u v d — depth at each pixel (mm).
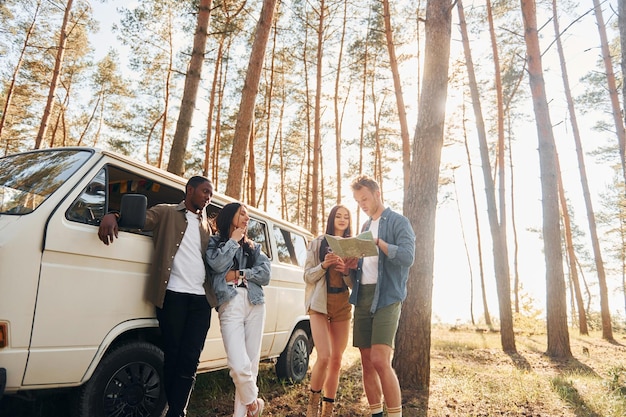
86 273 3043
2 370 2520
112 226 3070
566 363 9266
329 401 3854
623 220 30844
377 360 3277
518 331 18219
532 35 10961
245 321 3670
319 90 17281
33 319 2707
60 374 2838
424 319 5883
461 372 7184
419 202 6082
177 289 3404
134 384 3332
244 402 3408
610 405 5066
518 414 4727
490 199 11883
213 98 20547
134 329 3574
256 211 5387
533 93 10930
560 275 10547
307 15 20141
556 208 10703
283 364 5582
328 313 3945
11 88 19297
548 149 10758
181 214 3594
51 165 3416
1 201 3049
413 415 4602
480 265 23719
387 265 3531
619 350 12250
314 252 4074
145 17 19344
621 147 14344
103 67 26672
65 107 25422
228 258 3506
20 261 2680
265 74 23812
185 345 3381
